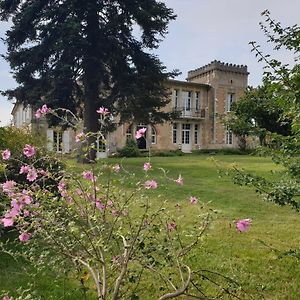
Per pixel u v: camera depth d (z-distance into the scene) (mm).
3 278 3637
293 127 3160
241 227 2668
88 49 16484
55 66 15867
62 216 2691
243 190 9883
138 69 17531
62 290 3385
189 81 46688
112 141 33156
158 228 2670
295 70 3250
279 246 5035
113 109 16766
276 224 6312
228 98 44281
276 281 3881
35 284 3488
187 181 11641
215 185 10828
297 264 4336
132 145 30312
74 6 15992
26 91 16469
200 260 4117
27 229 2709
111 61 16875
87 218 2604
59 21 16438
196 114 42938
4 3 17156
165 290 3137
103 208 2637
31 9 16234
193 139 42656
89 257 2551
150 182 2795
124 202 2771
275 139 3432
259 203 8133
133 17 17031
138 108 16688
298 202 3236
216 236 5324
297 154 3250
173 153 34531
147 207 2697
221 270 3979
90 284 3430
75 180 2771
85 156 2908
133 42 17984
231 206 7770
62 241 2609
